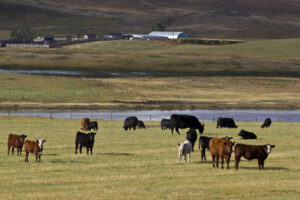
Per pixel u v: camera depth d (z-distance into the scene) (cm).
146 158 2930
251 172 2428
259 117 7431
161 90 10869
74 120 6075
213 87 11725
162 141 3812
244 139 3994
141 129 5047
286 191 2002
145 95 9938
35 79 11381
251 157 2483
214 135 4322
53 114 7462
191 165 2648
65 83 10988
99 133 4484
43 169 2528
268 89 11662
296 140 3891
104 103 8675
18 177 2314
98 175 2367
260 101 9456
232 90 11306
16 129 4809
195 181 2198
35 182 2188
